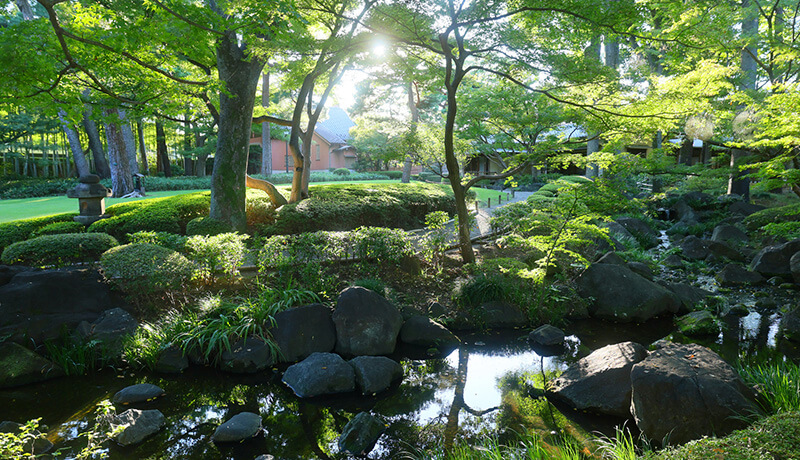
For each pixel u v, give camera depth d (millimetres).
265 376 6316
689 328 7656
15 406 5383
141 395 5590
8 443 3564
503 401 5586
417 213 16734
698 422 4113
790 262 10344
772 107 7895
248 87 12180
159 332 6836
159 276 7293
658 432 4258
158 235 9516
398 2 8477
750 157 11906
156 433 4883
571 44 10812
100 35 8750
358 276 9016
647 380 4449
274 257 8516
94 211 12688
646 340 7473
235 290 8266
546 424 4980
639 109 9133
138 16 10039
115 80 11305
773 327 7875
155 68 9844
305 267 8430
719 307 8734
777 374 4762
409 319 7715
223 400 5664
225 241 8438
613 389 5125
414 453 4520
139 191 23438
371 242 9109
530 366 6652
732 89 11195
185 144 40688
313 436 4887
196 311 7434
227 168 12195
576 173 35656
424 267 10117
